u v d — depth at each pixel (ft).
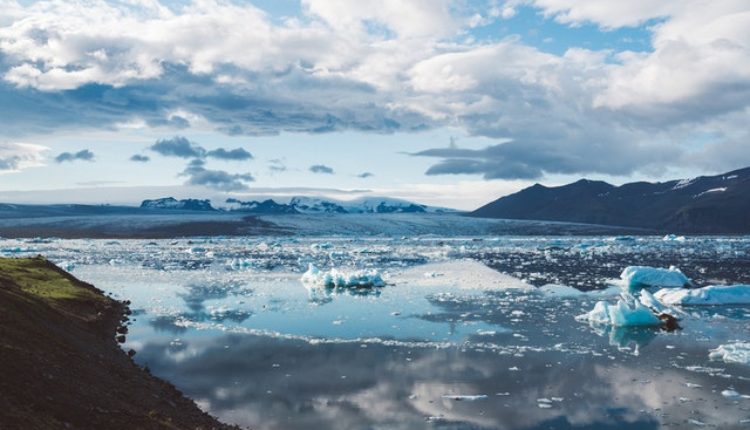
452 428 59.06
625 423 60.34
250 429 58.18
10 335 53.88
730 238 654.53
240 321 118.01
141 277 210.18
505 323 115.44
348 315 125.49
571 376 77.25
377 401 67.15
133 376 66.85
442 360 85.76
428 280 197.06
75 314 98.32
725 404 65.87
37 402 42.39
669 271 181.68
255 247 453.99
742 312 128.88
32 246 458.50
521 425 59.77
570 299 151.12
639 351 91.15
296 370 79.82
